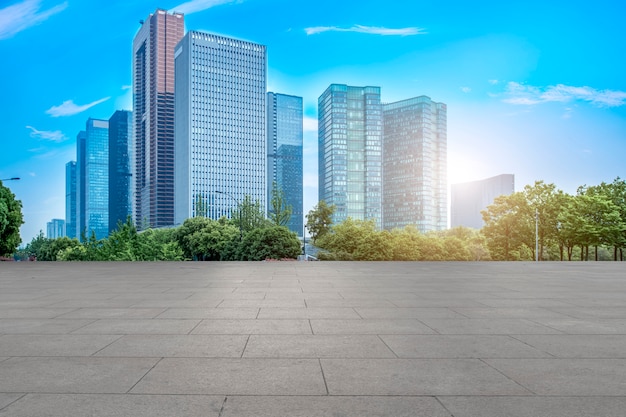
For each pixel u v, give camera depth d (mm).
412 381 4711
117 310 9320
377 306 9820
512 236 59250
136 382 4676
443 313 8914
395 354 5781
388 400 4176
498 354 5789
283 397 4250
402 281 15711
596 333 7055
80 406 4027
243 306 9828
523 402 4129
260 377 4840
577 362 5426
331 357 5645
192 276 18016
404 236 79500
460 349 6047
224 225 83875
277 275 18453
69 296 11656
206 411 3914
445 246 77938
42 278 17453
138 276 18188
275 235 63000
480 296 11562
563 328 7441
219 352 5883
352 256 65312
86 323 7887
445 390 4445
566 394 4340
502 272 20359
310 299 10945
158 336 6824
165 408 3982
